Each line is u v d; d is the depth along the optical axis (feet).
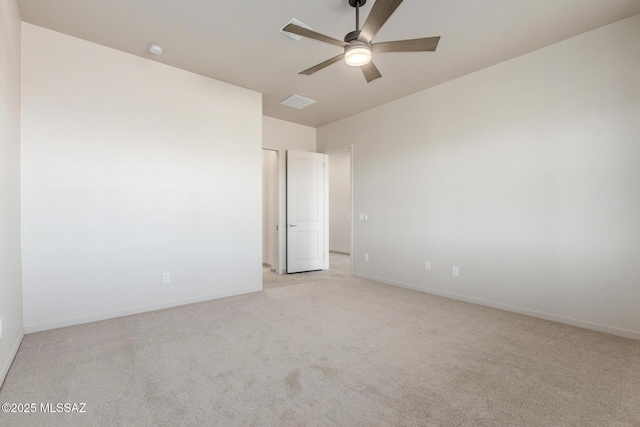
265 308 11.65
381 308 11.68
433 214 13.71
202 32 9.51
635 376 6.90
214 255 12.87
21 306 8.74
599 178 9.43
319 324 10.00
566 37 9.85
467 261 12.57
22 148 9.00
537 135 10.63
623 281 9.04
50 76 9.45
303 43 10.09
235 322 10.16
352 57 7.61
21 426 5.24
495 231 11.71
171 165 11.75
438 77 12.71
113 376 6.82
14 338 7.81
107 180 10.40
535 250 10.71
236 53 10.76
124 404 5.86
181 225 12.00
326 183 19.80
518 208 11.10
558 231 10.21
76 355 7.79
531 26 9.20
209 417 5.50
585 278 9.69
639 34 8.75
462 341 8.72
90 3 8.18
